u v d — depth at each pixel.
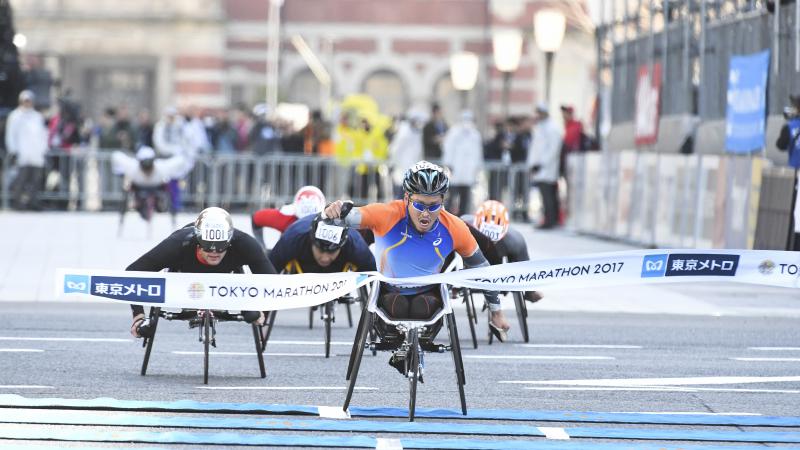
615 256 21.17
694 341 29.95
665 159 48.59
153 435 18.64
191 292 21.28
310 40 127.81
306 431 19.28
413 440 18.72
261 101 123.69
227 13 126.19
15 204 65.00
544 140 60.97
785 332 31.80
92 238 50.81
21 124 64.19
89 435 18.58
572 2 107.69
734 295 39.06
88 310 33.44
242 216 65.62
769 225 39.78
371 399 21.89
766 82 41.50
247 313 23.53
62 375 23.56
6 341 27.64
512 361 26.56
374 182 67.94
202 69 123.50
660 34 52.62
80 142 68.44
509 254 27.95
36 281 37.53
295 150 69.88
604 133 68.19
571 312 34.69
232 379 23.59
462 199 63.94
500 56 66.12
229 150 72.00
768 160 40.66
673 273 21.44
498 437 19.14
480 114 127.44
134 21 122.94
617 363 26.48
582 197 58.62
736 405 22.12
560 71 117.75
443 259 20.14
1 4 66.50
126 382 23.00
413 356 19.31
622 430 19.78
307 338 29.44
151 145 67.19
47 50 122.62
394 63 128.50
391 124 71.75
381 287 20.11
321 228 22.39
